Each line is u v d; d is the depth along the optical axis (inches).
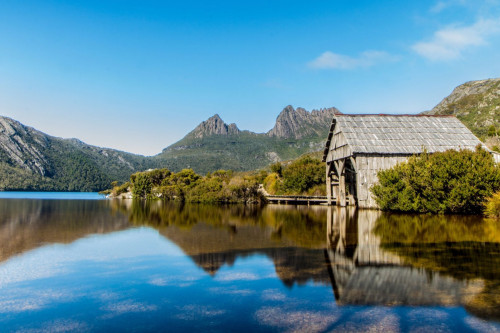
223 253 472.4
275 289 311.3
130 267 398.0
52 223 848.9
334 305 269.7
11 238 609.0
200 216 1040.8
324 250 483.5
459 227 696.4
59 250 500.7
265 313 255.4
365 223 799.1
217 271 376.8
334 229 702.5
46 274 368.2
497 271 362.6
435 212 1003.9
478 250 470.9
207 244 543.5
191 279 346.9
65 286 325.7
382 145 1175.0
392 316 247.4
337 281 333.1
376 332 222.5
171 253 475.8
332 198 1550.2
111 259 440.1
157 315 253.9
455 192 900.6
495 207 834.2
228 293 301.6
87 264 413.7
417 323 235.5
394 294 293.4
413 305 267.6
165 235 643.5
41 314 258.1
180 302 280.8
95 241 579.8
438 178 936.3
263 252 474.9
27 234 659.4
